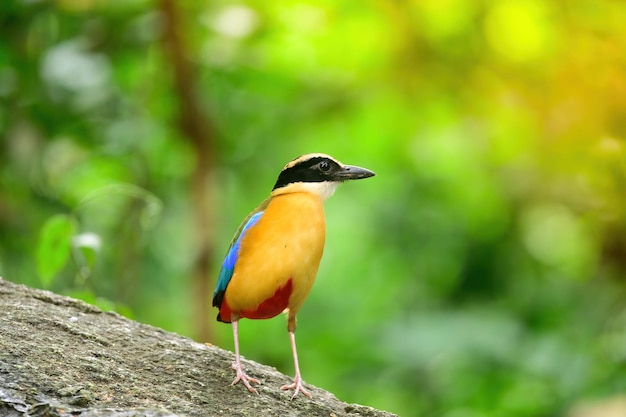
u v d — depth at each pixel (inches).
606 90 560.4
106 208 546.3
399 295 643.5
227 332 631.8
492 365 551.8
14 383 245.0
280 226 286.5
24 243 503.5
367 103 607.8
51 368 257.9
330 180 303.1
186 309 587.2
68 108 511.8
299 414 272.4
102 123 528.7
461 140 620.4
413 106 607.5
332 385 585.9
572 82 566.6
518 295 612.7
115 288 534.0
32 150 503.2
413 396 572.1
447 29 584.1
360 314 657.6
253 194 643.5
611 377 524.4
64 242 363.9
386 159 660.7
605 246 573.0
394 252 664.4
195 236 532.1
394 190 668.1
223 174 614.2
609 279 577.3
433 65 588.4
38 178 522.6
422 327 573.0
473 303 613.6
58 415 231.3
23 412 231.8
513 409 546.9
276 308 294.5
